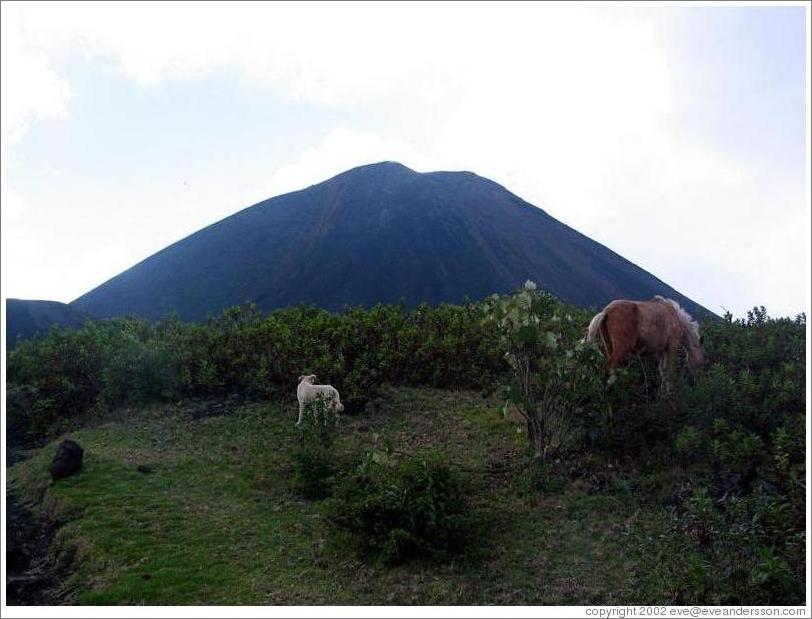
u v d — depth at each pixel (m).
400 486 7.63
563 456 9.45
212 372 13.76
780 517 6.60
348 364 13.67
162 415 12.75
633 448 9.23
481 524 7.84
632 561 6.91
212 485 9.57
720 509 7.39
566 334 10.55
